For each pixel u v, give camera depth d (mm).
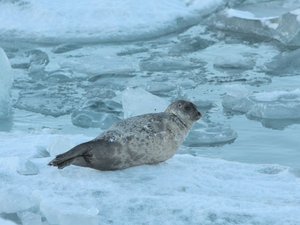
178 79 28344
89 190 11836
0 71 24766
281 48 32312
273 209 11242
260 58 31031
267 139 21531
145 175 12875
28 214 11125
